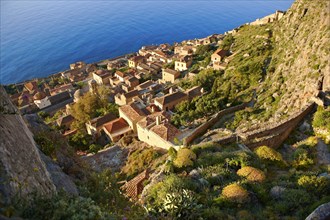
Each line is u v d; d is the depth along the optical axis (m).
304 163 22.20
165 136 39.84
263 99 48.44
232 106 52.00
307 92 37.84
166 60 121.88
